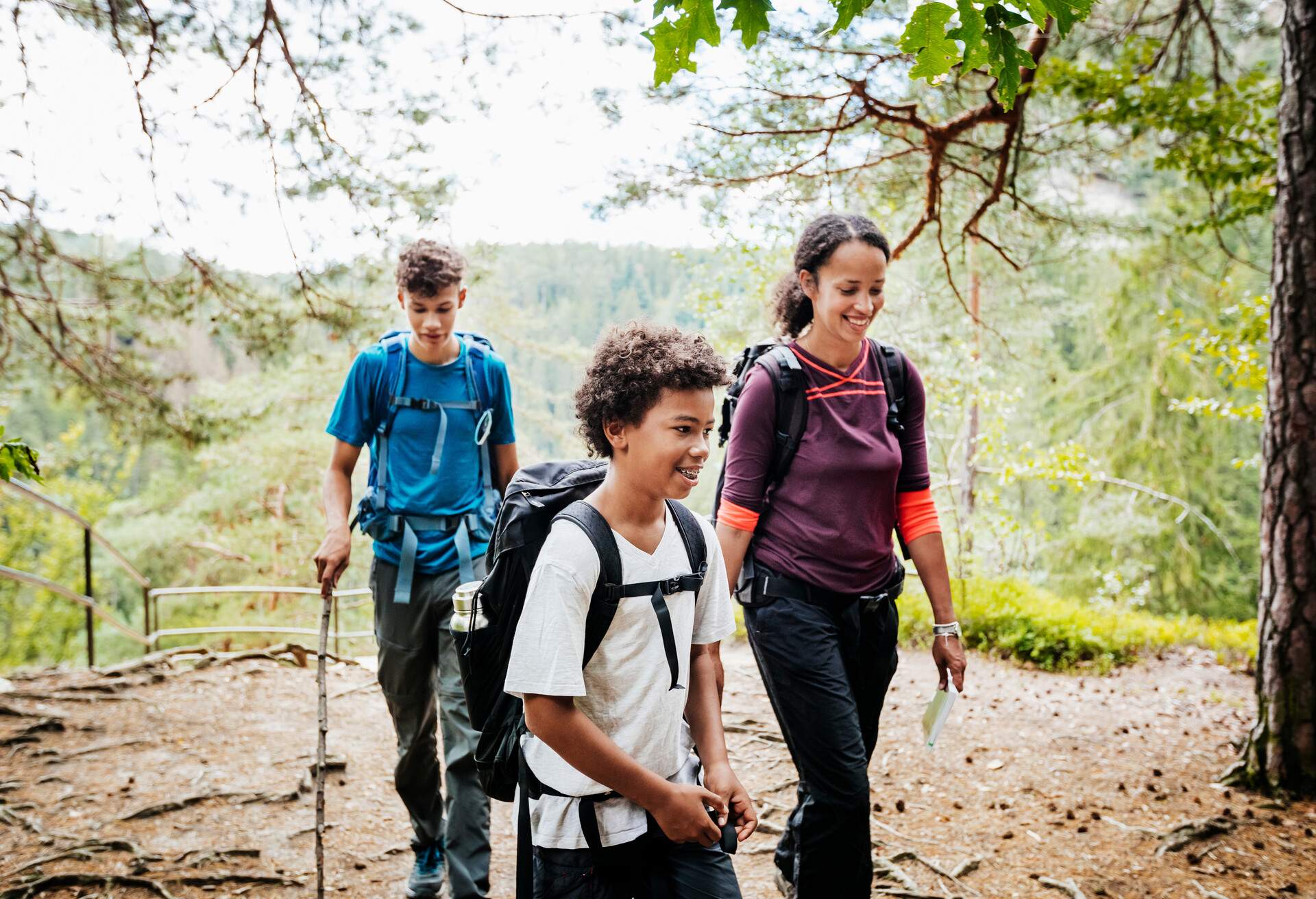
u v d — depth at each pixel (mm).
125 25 4668
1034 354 12227
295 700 5312
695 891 1767
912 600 7480
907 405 2738
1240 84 6402
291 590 7184
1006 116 5492
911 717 5121
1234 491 19969
